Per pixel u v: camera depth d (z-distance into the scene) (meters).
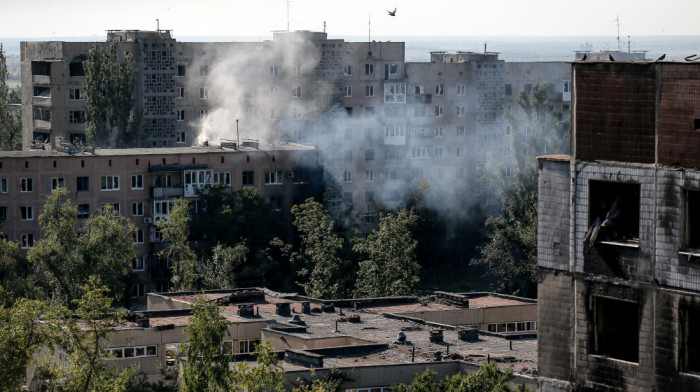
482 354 115.25
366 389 106.06
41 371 89.06
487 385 74.75
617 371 44.06
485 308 143.38
